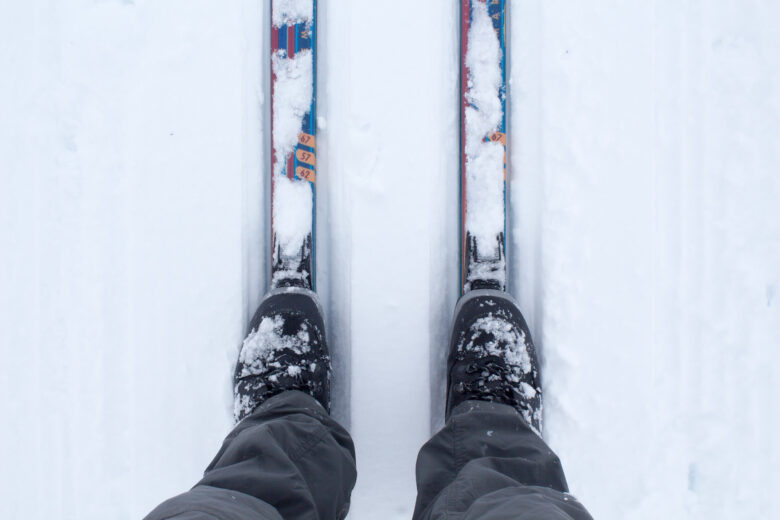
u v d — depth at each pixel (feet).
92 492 4.05
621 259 4.00
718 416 4.09
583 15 3.94
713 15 4.00
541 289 4.04
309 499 2.87
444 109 4.06
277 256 4.03
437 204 4.04
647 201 4.00
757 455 4.11
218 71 3.95
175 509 2.40
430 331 4.03
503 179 4.00
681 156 4.04
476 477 2.88
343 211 4.03
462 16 4.00
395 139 3.95
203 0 3.93
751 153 4.04
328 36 4.01
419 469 3.42
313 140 4.00
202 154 3.97
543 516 2.27
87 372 4.03
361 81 3.93
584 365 4.02
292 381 3.76
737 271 4.07
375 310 4.00
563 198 3.98
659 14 3.98
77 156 3.98
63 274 4.02
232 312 4.00
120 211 3.99
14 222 4.03
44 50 3.97
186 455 3.99
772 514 4.13
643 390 4.04
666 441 4.08
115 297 4.00
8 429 4.08
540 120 4.00
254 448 2.92
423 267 3.99
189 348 4.00
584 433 4.03
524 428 3.38
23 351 4.05
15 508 4.09
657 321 4.07
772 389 4.10
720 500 4.11
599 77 3.96
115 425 4.03
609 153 3.98
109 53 3.95
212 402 3.97
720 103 4.03
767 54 4.02
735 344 4.09
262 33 4.06
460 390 3.80
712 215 4.05
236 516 2.41
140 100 3.95
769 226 4.08
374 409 4.03
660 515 4.07
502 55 3.99
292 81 3.99
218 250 3.99
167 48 3.94
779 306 4.10
